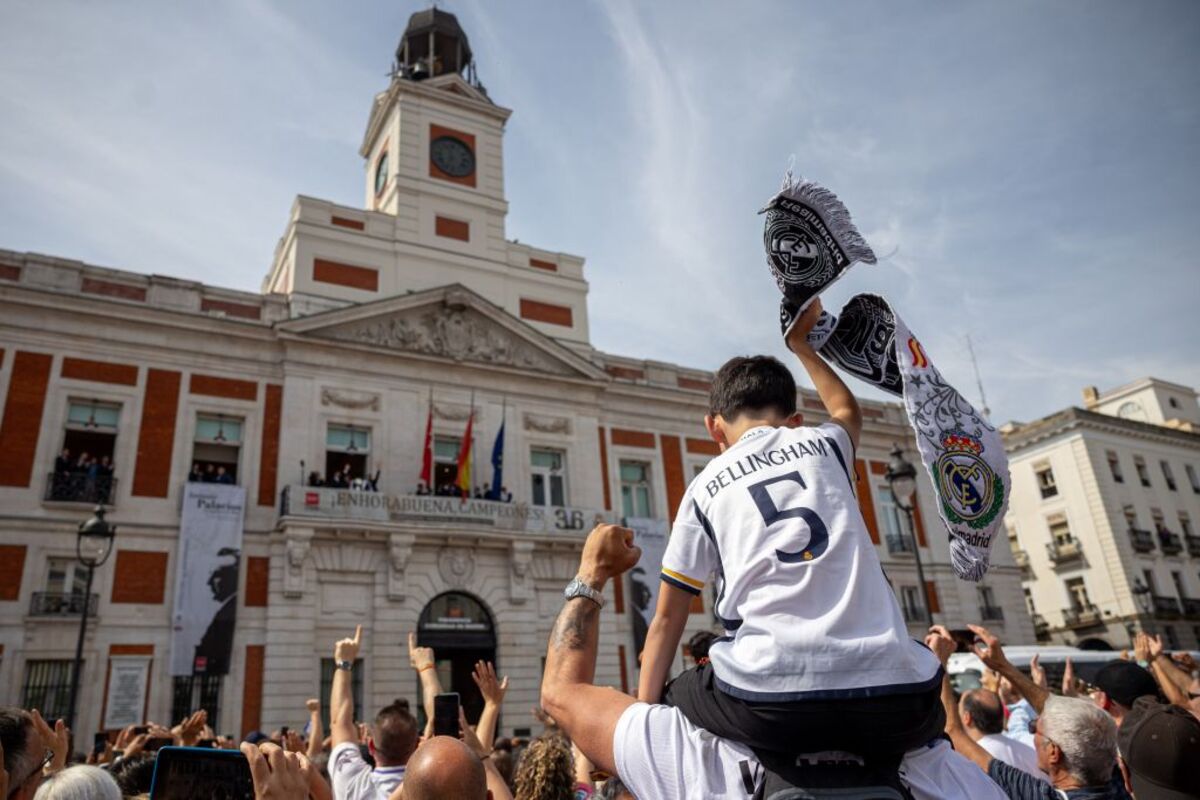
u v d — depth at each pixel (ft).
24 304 70.44
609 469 92.63
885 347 8.23
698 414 99.91
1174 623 124.88
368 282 88.33
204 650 67.00
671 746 5.97
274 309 81.61
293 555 71.46
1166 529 131.85
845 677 5.57
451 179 98.22
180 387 74.74
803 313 7.97
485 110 103.50
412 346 84.48
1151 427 138.62
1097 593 125.39
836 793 5.48
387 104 101.60
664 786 5.87
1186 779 11.14
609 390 95.25
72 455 70.49
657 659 6.67
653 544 89.97
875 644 5.68
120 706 64.08
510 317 89.66
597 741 6.20
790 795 5.49
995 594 108.78
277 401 78.07
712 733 5.95
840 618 5.81
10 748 10.64
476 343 88.02
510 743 25.27
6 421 67.56
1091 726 12.16
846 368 8.38
